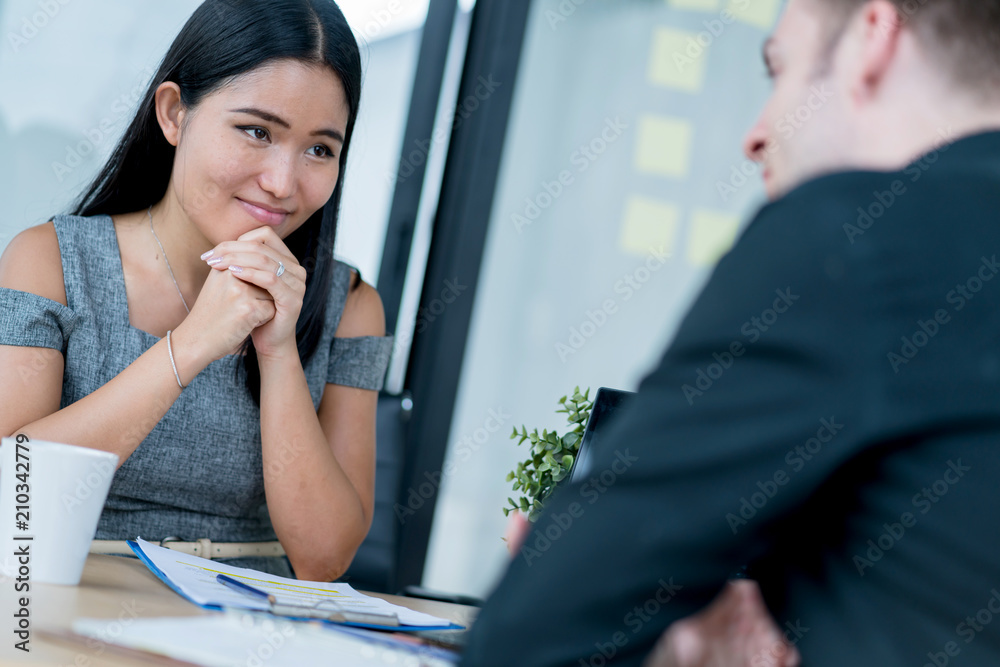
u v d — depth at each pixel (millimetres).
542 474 1066
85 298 1259
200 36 1228
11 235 2293
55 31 2309
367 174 2742
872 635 472
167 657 581
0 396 1140
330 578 1335
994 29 529
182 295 1354
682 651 615
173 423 1268
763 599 527
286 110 1198
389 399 2035
